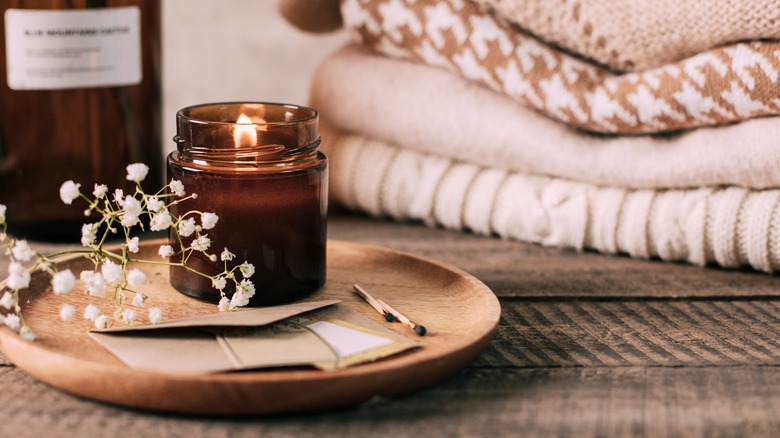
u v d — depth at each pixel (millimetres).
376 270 830
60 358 664
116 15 892
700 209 855
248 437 648
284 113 796
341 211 1000
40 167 913
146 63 926
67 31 883
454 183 935
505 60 889
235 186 750
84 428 654
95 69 895
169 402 656
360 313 755
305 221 767
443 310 766
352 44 996
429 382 686
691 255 869
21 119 905
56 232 905
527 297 818
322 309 746
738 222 846
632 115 855
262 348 681
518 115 905
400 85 943
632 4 844
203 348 687
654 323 781
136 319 744
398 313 744
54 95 907
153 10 923
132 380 653
